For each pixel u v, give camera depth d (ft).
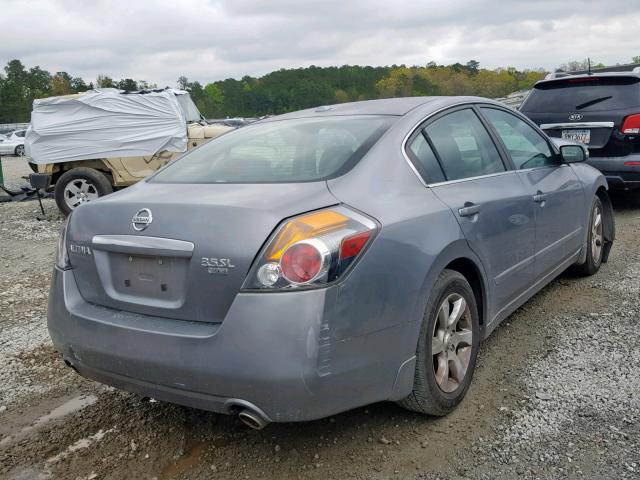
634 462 8.84
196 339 8.23
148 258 8.97
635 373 11.48
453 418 10.36
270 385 7.85
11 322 16.58
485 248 11.05
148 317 9.02
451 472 8.95
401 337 8.97
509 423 10.07
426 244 9.39
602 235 18.04
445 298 10.00
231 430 10.50
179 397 8.63
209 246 8.32
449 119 11.96
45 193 38.45
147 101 36.19
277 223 8.16
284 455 9.64
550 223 14.01
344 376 8.21
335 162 9.87
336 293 8.04
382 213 9.02
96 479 9.30
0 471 9.61
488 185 11.82
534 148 14.64
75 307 9.72
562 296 16.07
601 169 24.75
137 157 36.35
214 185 9.87
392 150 10.21
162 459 9.76
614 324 13.93
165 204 9.07
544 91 26.81
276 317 7.83
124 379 9.10
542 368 11.98
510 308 12.62
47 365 13.61
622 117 24.22
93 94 35.68
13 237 29.63
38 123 35.47
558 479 8.60
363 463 9.30
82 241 9.71
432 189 10.37
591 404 10.49
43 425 11.00
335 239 8.17
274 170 10.12
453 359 10.41
